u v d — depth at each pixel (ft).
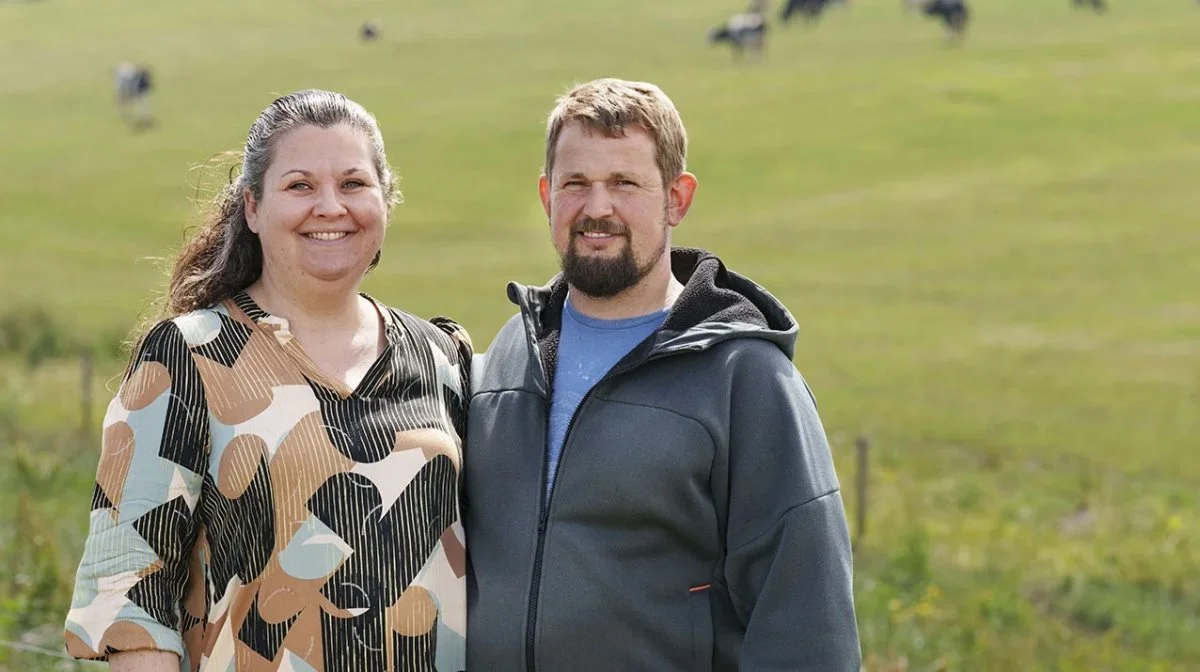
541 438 12.68
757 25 193.88
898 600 33.58
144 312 13.01
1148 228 103.14
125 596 11.24
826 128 144.87
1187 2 219.82
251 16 258.16
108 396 57.77
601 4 253.03
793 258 99.71
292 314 12.30
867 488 47.80
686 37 215.31
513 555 12.40
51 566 24.68
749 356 12.45
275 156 12.10
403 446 12.09
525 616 12.19
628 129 12.32
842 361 73.61
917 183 122.52
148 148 147.74
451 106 164.45
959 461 55.83
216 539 11.70
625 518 12.23
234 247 12.35
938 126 142.92
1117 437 58.90
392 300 87.30
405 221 115.03
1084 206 110.83
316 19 250.98
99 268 100.48
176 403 11.57
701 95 165.99
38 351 69.67
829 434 60.03
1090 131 137.39
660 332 12.47
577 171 12.35
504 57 202.39
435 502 12.23
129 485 11.41
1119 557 41.81
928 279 92.48
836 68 178.91
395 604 11.78
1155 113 142.41
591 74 184.75
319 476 11.68
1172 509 48.73
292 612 11.56
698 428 12.26
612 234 12.38
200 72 200.44
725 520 12.50
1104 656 32.17
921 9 205.05
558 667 12.14
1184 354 72.64
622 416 12.38
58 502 34.04
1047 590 38.19
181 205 122.52
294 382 11.90
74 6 283.38
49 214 119.44
